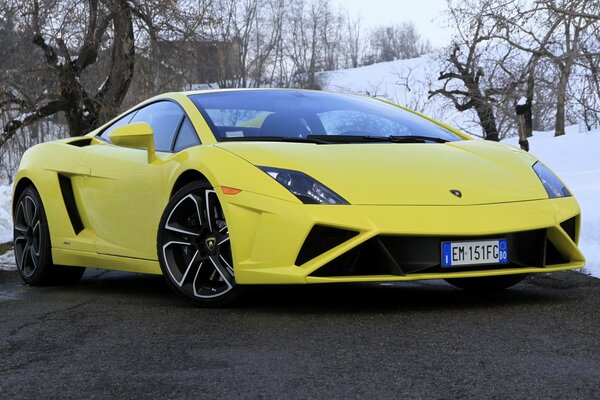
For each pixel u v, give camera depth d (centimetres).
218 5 2039
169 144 397
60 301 386
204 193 349
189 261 355
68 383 221
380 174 332
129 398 204
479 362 229
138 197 396
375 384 208
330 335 273
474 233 317
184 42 1922
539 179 356
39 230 469
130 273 526
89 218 442
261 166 331
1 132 2036
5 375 234
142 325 305
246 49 4184
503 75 2377
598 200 761
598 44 1505
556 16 1502
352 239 310
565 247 344
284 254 313
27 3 1817
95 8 1869
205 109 395
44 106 1975
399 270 313
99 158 439
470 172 347
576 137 2314
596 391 197
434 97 3019
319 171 328
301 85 5284
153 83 1961
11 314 348
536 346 250
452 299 355
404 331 276
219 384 213
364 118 410
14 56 1906
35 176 473
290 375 220
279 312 323
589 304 332
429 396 196
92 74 2122
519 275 385
